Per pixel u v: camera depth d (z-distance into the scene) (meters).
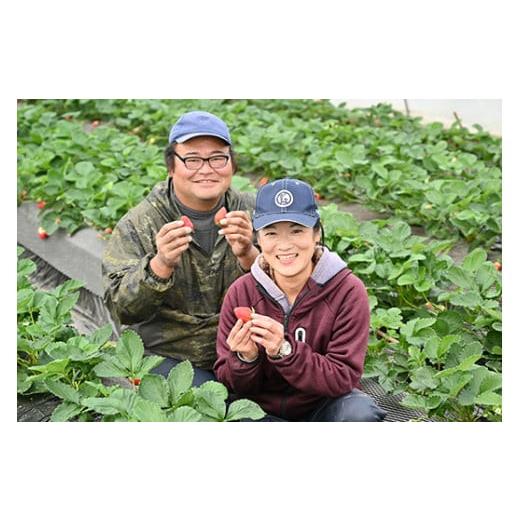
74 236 4.00
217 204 2.73
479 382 2.43
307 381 2.30
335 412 2.39
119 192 3.88
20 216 4.38
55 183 4.20
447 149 5.27
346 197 4.41
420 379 2.49
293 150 4.88
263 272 2.40
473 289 2.92
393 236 3.32
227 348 2.45
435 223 3.89
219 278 2.73
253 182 4.79
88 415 2.48
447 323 2.83
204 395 2.30
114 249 2.75
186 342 2.74
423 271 3.09
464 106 6.14
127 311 2.63
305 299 2.37
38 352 2.81
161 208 2.74
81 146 4.75
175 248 2.49
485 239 3.75
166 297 2.72
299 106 6.26
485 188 3.97
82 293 3.85
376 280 3.22
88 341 2.72
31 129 5.52
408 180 4.13
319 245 2.45
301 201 2.29
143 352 2.51
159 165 4.54
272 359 2.29
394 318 2.89
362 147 4.46
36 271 4.12
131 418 2.29
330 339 2.39
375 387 2.75
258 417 2.27
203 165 2.60
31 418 2.62
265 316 2.31
